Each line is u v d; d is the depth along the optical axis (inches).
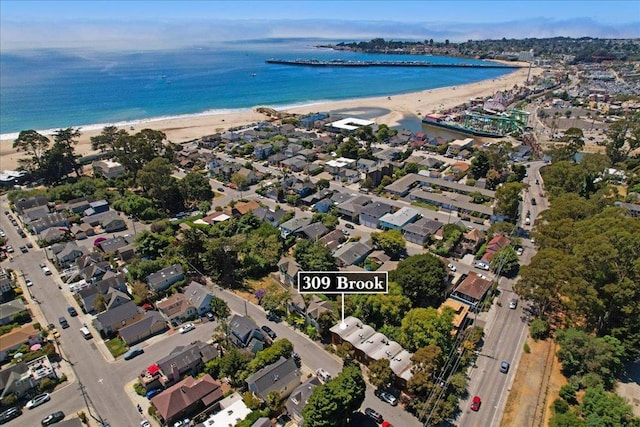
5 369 2314.2
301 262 3351.4
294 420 2108.8
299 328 2802.7
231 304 3053.6
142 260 3442.4
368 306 2755.9
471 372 2436.0
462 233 3865.7
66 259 3496.6
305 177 5541.3
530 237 4003.4
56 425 1980.8
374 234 3742.6
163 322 2790.4
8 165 5999.0
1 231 4079.7
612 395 2185.0
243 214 4330.7
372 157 6254.9
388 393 2246.6
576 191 4739.2
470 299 3021.7
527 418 2144.4
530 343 2674.7
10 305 2878.9
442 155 6742.1
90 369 2452.0
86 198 4650.6
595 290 2486.5
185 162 6008.9
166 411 2076.8
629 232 2635.3
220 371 2397.9
